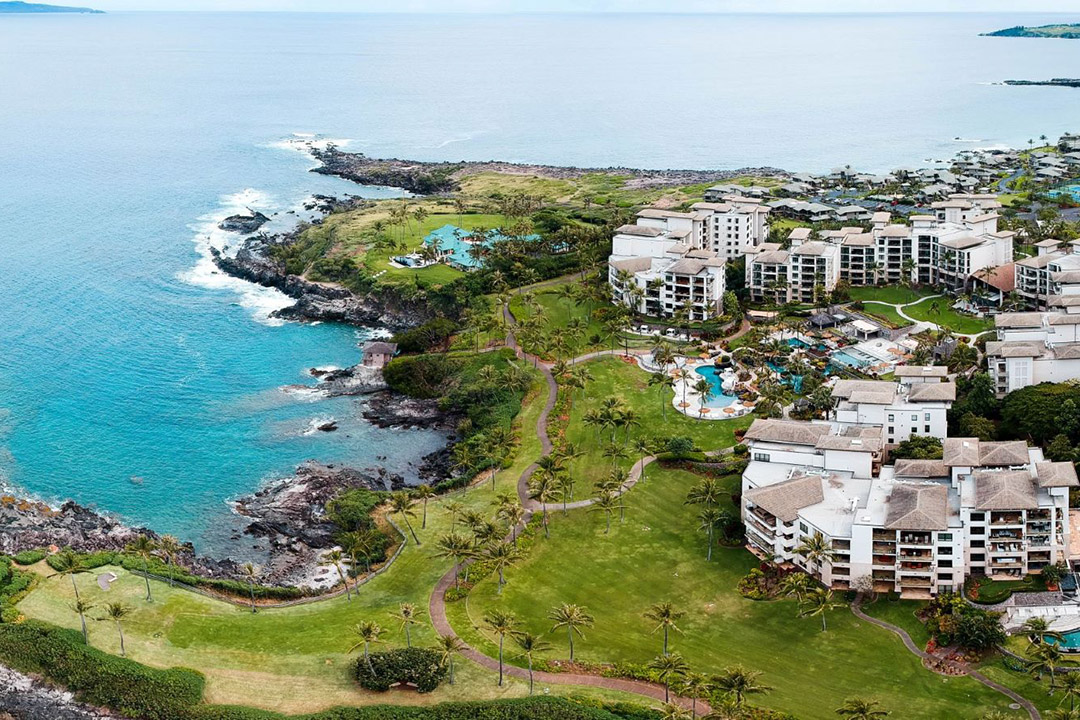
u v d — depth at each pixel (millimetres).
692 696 193125
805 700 191625
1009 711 185750
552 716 187500
